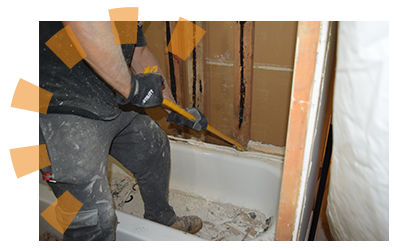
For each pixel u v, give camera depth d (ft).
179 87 5.71
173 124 6.15
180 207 5.53
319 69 1.54
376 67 1.37
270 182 5.05
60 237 4.20
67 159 2.53
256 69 5.01
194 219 4.77
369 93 1.45
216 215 5.25
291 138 1.78
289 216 2.06
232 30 4.77
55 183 2.63
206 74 5.46
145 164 3.71
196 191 5.79
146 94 2.77
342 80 1.65
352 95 1.58
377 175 1.59
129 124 3.41
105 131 2.90
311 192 2.71
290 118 1.72
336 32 2.02
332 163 2.12
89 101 2.63
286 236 2.17
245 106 5.30
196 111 4.11
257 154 5.32
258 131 5.61
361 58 1.43
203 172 5.65
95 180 2.76
